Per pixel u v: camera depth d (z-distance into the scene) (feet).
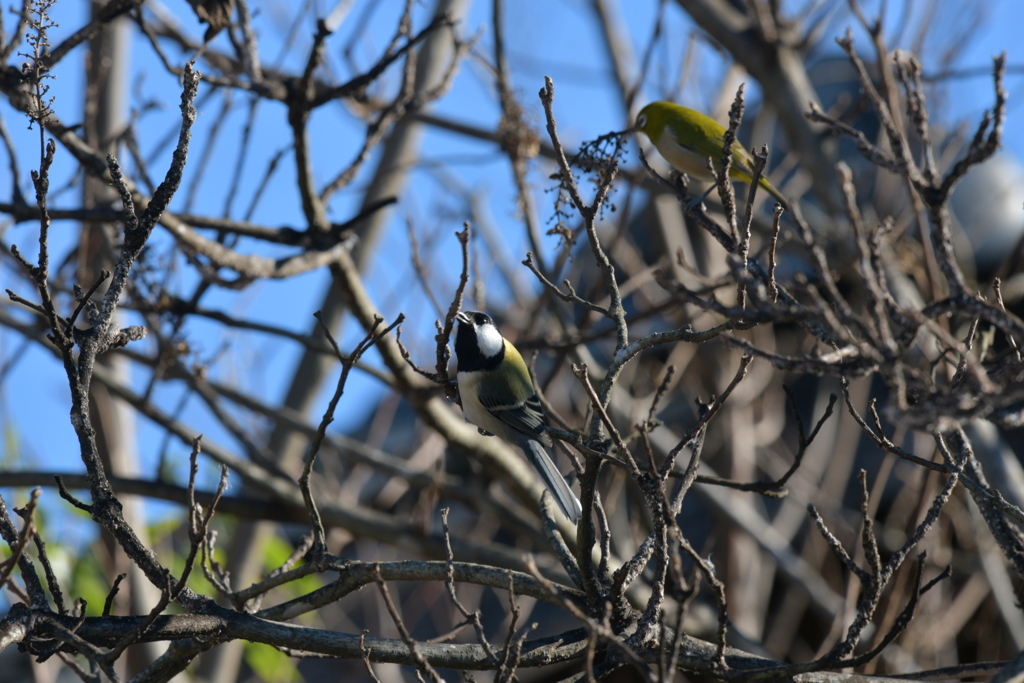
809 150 45.96
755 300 14.40
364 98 39.06
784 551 46.98
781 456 57.06
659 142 35.27
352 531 41.27
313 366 51.29
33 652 19.90
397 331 23.53
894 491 55.77
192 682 45.47
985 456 35.65
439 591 54.70
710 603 48.55
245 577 47.62
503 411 30.22
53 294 39.58
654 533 21.62
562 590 22.88
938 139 49.21
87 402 20.49
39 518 38.81
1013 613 40.42
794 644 57.36
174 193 20.20
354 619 57.31
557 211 23.38
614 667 21.24
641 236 62.64
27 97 19.62
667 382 24.06
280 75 34.83
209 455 40.55
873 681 21.01
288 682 47.78
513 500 53.31
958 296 14.43
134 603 39.42
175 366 40.40
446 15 32.91
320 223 35.09
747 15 48.52
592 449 19.80
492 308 52.80
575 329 42.27
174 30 44.88
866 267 13.28
